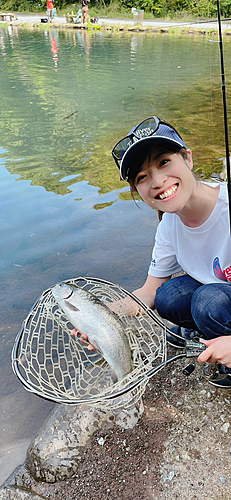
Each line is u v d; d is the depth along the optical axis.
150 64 12.65
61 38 19.36
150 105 7.93
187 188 1.65
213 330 1.90
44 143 6.01
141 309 2.24
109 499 1.68
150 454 1.83
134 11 23.05
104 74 11.24
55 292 2.11
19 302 2.83
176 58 13.54
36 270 3.13
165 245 2.20
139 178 1.64
